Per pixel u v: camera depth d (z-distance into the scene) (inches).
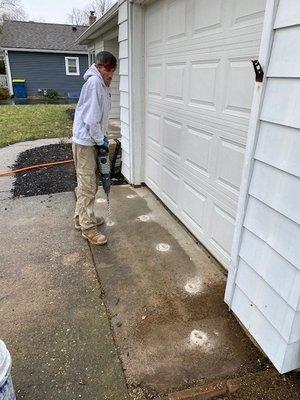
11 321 78.3
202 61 97.5
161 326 77.3
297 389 61.4
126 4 141.9
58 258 105.4
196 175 111.0
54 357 68.4
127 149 172.6
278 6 52.4
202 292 89.7
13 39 743.1
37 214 137.8
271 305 62.7
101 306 84.0
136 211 141.9
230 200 91.7
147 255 108.0
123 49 156.0
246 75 77.8
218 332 75.5
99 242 112.5
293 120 51.9
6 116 414.0
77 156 104.2
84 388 61.7
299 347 60.4
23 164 211.8
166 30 121.2
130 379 63.7
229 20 81.7
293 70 50.7
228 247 96.2
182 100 114.8
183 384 62.7
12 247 111.7
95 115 96.0
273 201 58.7
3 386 46.9
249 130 63.5
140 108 158.2
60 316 80.2
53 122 378.6
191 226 120.3
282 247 57.7
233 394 60.7
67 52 768.3
